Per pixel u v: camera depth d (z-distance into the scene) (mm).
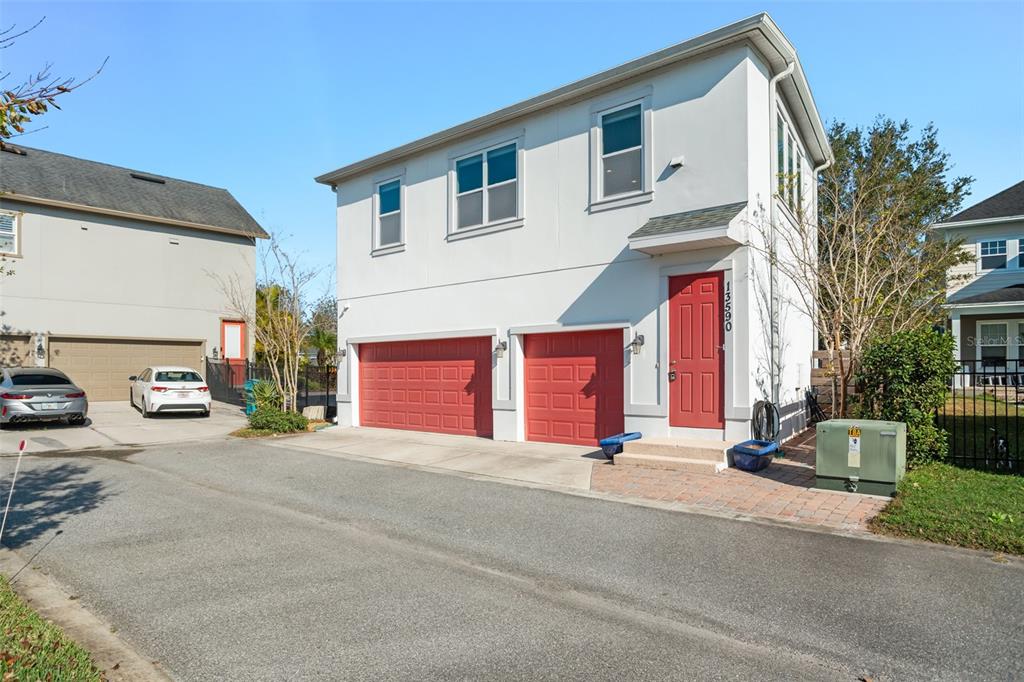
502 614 4656
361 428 15852
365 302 15992
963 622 4344
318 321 24141
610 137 11484
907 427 8281
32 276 20328
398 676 3764
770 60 10742
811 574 5273
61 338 20938
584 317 11602
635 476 9039
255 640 4254
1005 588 4879
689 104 10492
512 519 7215
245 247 25891
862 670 3777
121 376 22312
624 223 11141
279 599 4969
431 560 5895
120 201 22672
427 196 14531
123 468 10797
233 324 25516
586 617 4586
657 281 10641
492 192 13266
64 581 5391
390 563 5820
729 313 9875
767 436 9953
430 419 14477
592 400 11617
